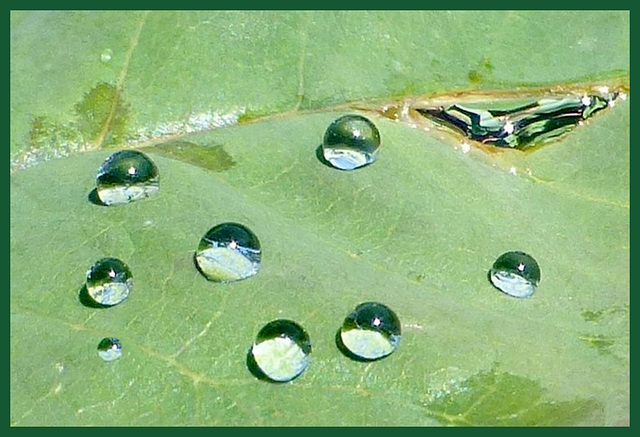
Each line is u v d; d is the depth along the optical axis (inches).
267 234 5.7
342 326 5.5
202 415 5.3
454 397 5.4
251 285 5.6
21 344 5.4
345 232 5.8
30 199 5.9
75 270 5.6
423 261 5.8
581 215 6.0
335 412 5.3
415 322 5.5
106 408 5.3
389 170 6.0
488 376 5.4
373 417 5.3
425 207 5.9
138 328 5.5
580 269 5.9
